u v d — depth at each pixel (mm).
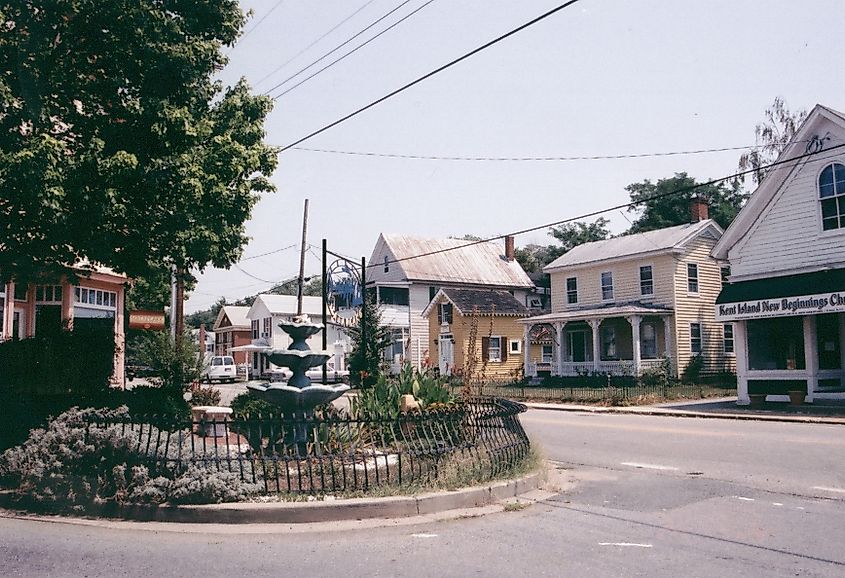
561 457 13148
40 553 6492
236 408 16016
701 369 35656
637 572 5781
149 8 10734
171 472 8258
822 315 25109
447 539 6922
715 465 11781
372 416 11289
